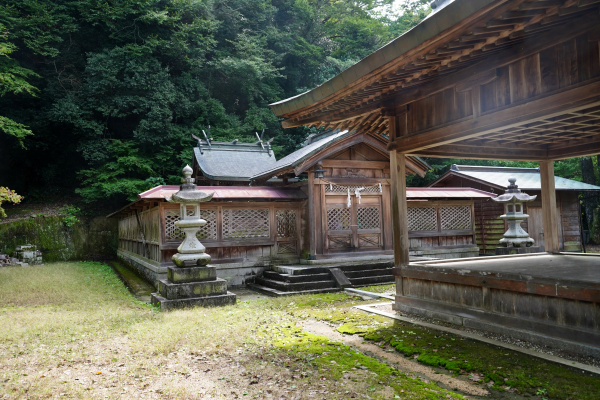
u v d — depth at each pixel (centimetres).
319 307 770
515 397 354
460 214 1403
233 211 1114
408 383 385
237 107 2672
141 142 2119
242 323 633
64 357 475
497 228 1595
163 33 2305
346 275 1030
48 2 2075
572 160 2234
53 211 2077
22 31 1909
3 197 1092
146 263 1189
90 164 2098
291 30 2844
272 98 2675
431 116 590
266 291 972
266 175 1292
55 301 855
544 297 477
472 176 1645
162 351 495
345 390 369
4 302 835
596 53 379
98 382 400
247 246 1118
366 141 1161
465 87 526
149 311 740
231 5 2658
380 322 627
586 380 376
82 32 2223
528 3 330
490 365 424
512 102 463
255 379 404
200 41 2397
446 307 605
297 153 1341
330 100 582
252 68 2378
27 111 2139
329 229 1141
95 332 584
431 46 413
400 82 551
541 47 426
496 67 479
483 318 546
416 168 1190
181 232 1059
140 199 1032
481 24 363
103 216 2039
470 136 538
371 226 1194
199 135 2242
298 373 418
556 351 452
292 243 1172
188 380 405
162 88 2127
